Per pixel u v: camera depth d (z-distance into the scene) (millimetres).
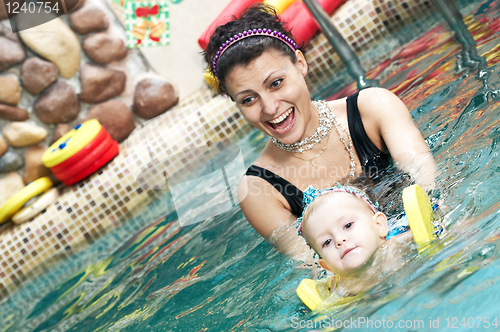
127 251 3293
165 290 2148
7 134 5480
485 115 2051
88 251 3932
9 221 4836
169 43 6039
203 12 6078
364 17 5109
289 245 1954
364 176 2084
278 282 1743
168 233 3186
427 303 1071
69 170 4859
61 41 5633
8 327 2812
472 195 1531
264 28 1785
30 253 4414
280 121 1890
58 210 4660
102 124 5715
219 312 1688
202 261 2316
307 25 5031
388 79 3678
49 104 5582
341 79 4488
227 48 1776
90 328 2109
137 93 5859
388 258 1482
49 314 2682
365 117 2080
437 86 2840
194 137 4887
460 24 3455
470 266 1117
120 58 5941
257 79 1774
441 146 2016
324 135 2096
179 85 6035
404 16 5023
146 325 1835
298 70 1885
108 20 5945
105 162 4996
